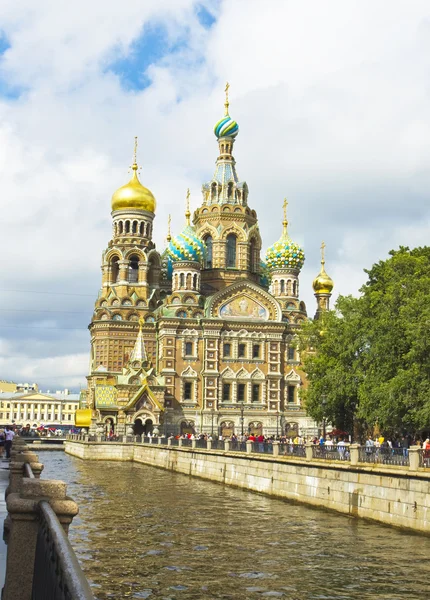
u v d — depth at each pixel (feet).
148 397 396.98
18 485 79.05
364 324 232.94
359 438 275.59
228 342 415.64
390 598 90.48
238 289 420.77
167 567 105.70
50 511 42.55
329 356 277.23
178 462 284.82
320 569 105.19
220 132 471.62
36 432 546.26
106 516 154.10
